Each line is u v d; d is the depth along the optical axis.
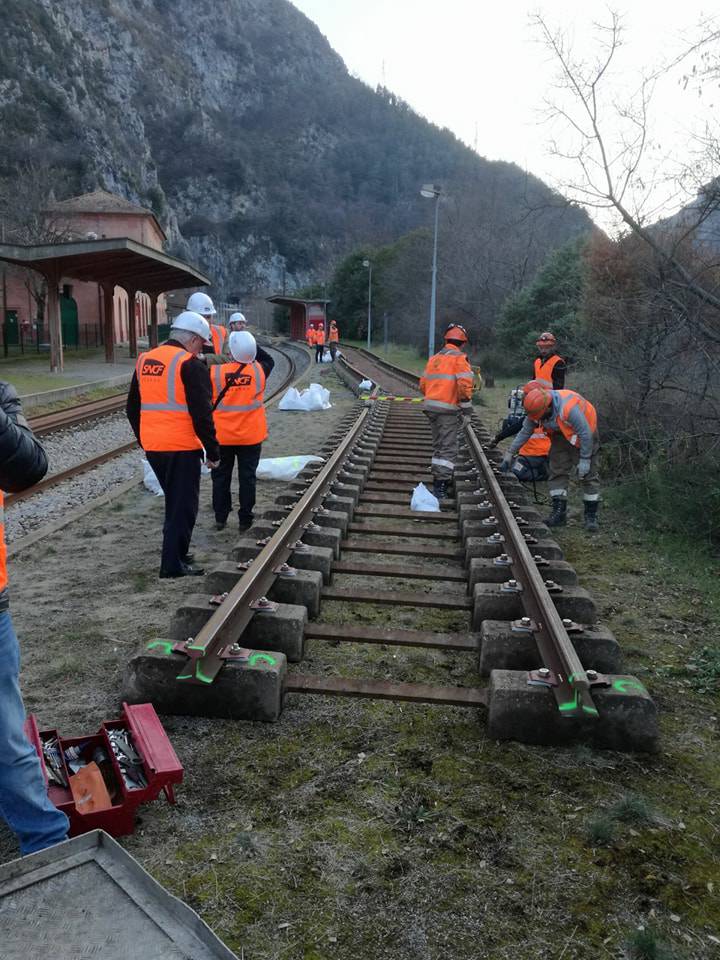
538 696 3.46
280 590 4.86
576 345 11.52
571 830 2.88
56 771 2.95
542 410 7.11
